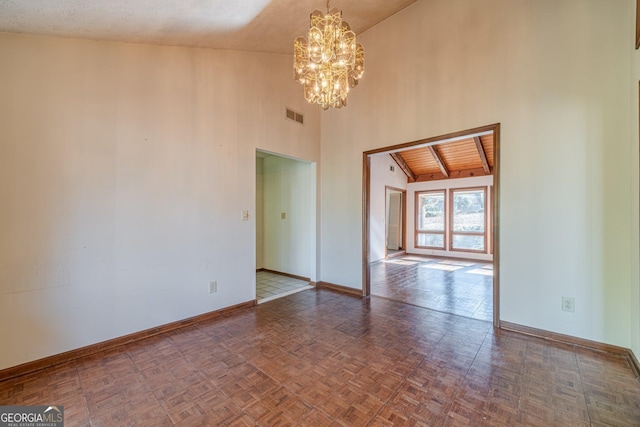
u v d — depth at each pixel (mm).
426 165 7656
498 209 2811
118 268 2490
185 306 2928
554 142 2521
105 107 2420
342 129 4207
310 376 1995
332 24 2186
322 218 4461
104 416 1604
